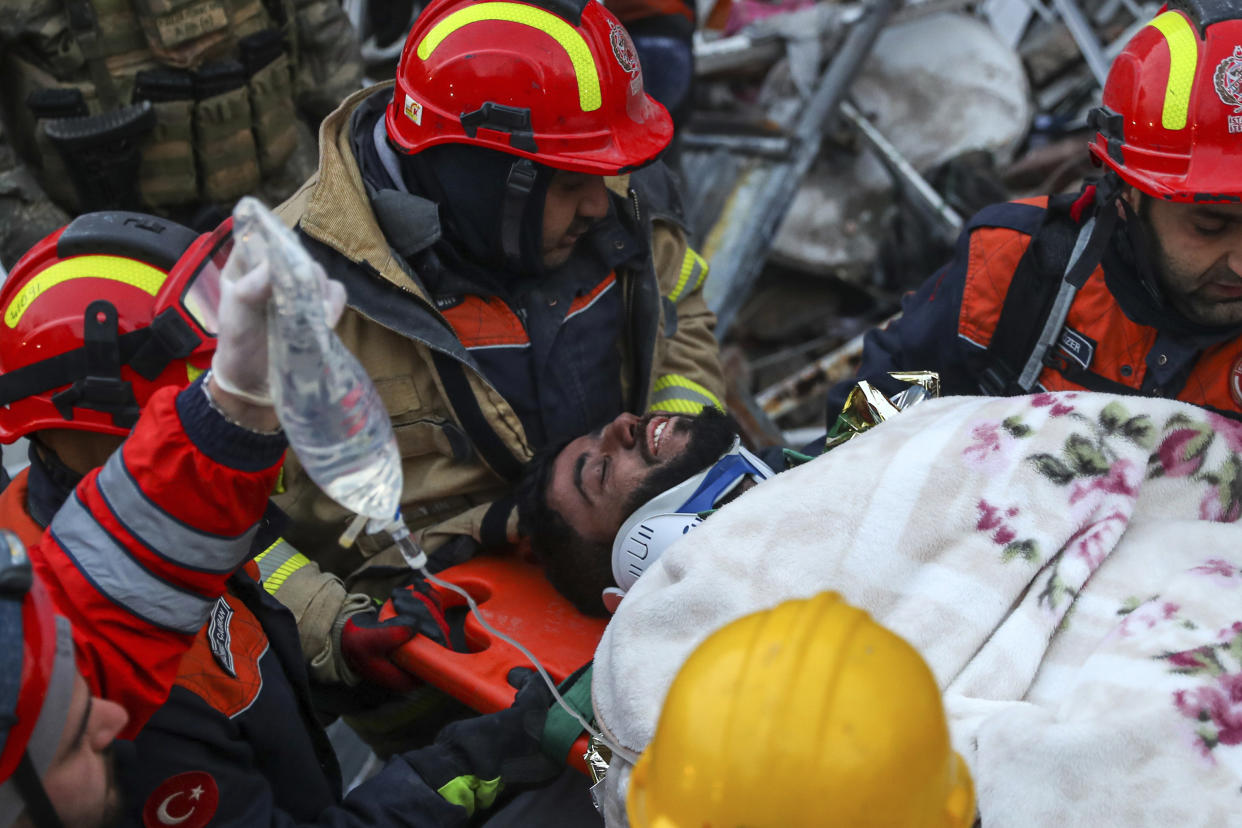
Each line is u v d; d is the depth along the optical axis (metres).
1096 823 0.92
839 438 1.46
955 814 0.79
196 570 0.91
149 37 2.07
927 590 1.10
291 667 1.32
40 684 0.74
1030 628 1.08
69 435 1.13
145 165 2.17
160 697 0.95
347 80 2.48
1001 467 1.17
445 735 1.34
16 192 2.06
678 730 0.76
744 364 3.39
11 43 2.03
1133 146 1.48
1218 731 0.95
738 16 3.91
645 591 1.22
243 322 0.81
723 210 3.34
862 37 3.52
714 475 1.48
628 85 1.60
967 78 3.76
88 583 0.89
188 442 0.87
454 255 1.65
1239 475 1.20
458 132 1.55
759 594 1.14
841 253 3.82
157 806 1.07
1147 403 1.22
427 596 1.58
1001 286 1.71
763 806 0.72
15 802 0.77
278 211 1.63
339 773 1.45
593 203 1.65
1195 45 1.42
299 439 0.80
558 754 1.29
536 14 1.54
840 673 0.73
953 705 1.02
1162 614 1.05
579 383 1.76
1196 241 1.47
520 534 1.62
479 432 1.66
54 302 1.08
